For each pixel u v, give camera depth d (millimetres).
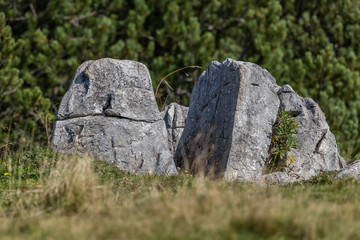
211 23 83250
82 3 73938
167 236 17203
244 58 78750
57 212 22812
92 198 24312
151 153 40281
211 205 20656
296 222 18344
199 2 80688
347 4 83562
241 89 42125
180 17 78500
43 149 40125
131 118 40438
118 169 38031
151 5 78250
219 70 46000
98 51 72312
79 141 39719
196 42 76562
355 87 77938
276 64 76875
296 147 43688
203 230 17875
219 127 43031
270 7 80812
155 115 41281
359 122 78812
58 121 40656
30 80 69500
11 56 65125
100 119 40000
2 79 63188
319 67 77750
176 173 40438
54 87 72062
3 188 32125
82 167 27922
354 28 82250
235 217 18531
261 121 42312
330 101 75000
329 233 18078
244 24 81375
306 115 45594
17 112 65125
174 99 75188
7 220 21281
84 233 18094
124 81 41000
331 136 47406
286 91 46219
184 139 47531
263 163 41938
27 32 70062
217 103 44469
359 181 30875
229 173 40312
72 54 71562
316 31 82438
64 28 71312
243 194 24828
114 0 77250
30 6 72438
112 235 17641
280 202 21828
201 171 42906
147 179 35719
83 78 41594
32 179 34344
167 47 78438
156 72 74375
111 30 74438
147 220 18922
